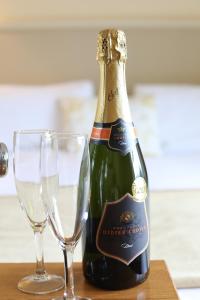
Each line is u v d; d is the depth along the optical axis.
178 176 1.76
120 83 0.62
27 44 2.59
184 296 0.72
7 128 2.27
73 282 0.61
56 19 2.56
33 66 2.61
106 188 0.63
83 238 0.64
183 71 2.67
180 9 2.60
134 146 0.64
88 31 2.60
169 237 0.90
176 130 2.42
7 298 0.59
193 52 2.65
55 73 2.62
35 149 0.62
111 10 2.58
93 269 0.62
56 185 0.58
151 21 2.57
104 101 0.63
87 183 0.59
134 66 2.64
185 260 0.79
